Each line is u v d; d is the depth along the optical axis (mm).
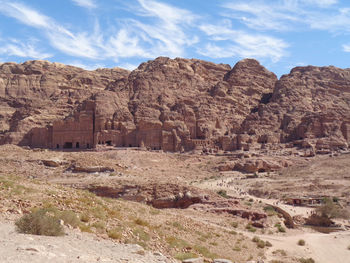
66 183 68250
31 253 12141
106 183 64500
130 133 173375
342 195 89438
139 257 16438
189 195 58531
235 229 47812
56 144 175000
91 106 179875
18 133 185125
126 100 196250
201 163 149000
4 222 19344
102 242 19188
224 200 58344
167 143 171750
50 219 18109
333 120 181250
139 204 41500
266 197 95562
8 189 28125
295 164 143000
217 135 182875
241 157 149375
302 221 68188
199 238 33719
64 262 11969
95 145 167000
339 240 51656
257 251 37375
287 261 36344
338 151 159875
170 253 24438
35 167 81250
